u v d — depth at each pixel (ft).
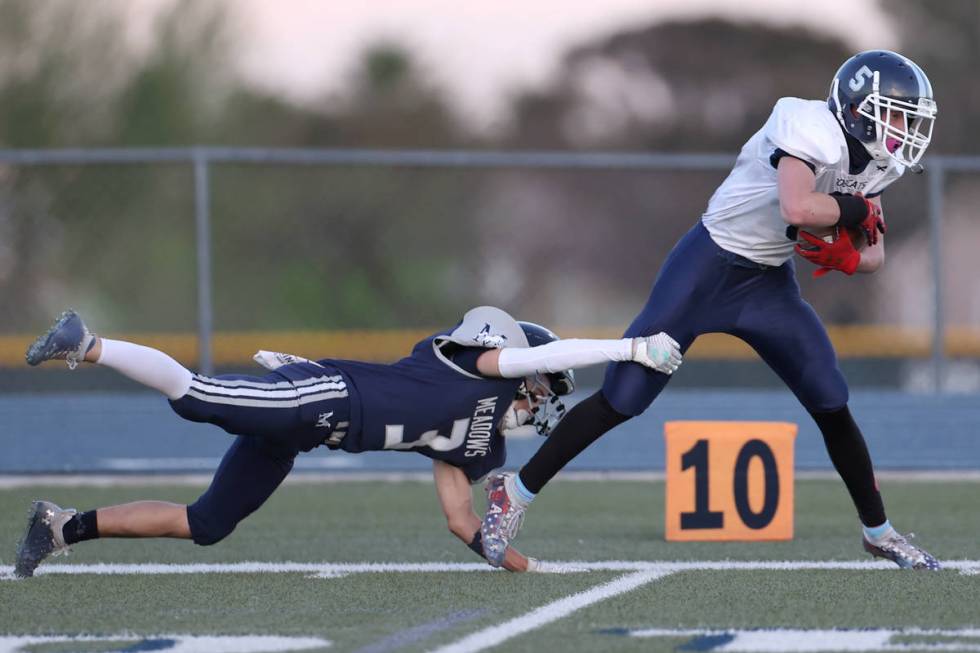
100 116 277.85
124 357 45.14
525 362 47.62
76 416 102.06
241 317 192.95
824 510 73.41
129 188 188.85
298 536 63.36
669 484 61.11
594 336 202.49
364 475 89.51
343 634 39.27
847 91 48.75
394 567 53.26
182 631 39.91
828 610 42.75
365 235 200.13
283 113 308.19
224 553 57.52
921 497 79.36
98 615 42.57
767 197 49.47
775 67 338.13
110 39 278.05
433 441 48.65
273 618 41.91
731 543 60.54
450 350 48.47
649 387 50.01
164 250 191.42
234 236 196.54
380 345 168.86
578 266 219.41
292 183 198.80
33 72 273.33
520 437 95.71
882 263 51.06
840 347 164.45
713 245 50.52
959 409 100.53
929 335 167.22
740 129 337.52
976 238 195.31
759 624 40.45
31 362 44.60
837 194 49.32
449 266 202.28
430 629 39.88
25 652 37.11
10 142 272.31
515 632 39.34
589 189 220.02
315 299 194.80
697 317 50.78
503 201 216.33
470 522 51.24
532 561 51.60
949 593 46.03
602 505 76.07
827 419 51.93
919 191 190.80
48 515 49.57
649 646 37.27
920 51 315.58
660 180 218.38
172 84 283.18
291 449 49.37
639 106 339.16
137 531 49.65
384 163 93.56
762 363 158.51
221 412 45.96
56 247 138.92
